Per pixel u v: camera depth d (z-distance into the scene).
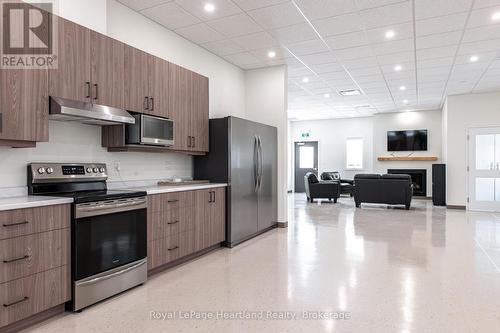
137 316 2.45
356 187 8.66
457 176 8.36
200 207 4.02
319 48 5.11
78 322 2.34
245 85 6.25
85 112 2.72
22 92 2.38
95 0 3.19
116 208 2.81
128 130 3.41
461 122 8.34
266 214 5.51
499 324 2.32
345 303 2.68
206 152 4.68
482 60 5.68
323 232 5.51
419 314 2.48
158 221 3.36
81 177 3.12
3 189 2.58
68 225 2.46
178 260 3.77
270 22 4.18
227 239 4.54
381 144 11.41
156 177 4.22
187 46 4.75
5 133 2.28
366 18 4.07
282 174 5.95
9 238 2.10
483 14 3.95
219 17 4.04
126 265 2.91
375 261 3.84
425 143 10.75
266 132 5.53
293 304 2.67
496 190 8.00
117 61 3.17
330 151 12.73
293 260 3.90
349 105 9.96
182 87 4.11
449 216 7.20
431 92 8.16
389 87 7.65
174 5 3.72
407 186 8.12
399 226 6.02
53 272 2.36
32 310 2.23
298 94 8.38
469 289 2.97
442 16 4.00
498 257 3.99
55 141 2.99
